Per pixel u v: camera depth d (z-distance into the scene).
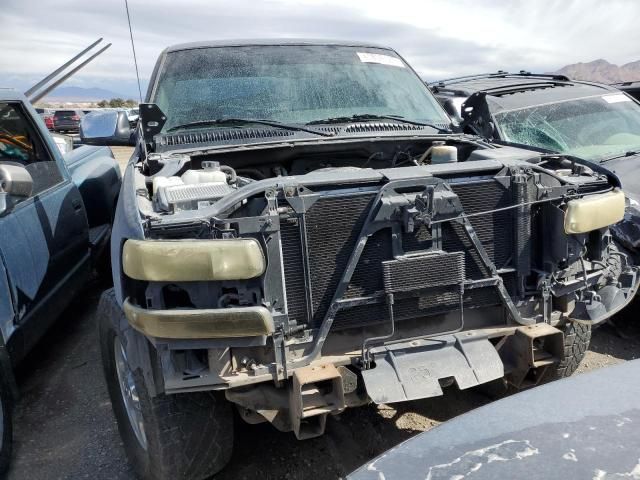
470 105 4.50
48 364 4.27
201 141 3.39
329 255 2.37
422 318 2.58
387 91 3.97
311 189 2.33
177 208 2.31
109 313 2.70
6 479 2.96
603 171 2.86
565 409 1.54
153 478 2.64
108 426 3.42
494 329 2.59
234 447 3.04
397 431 3.13
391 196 2.39
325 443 3.04
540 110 5.68
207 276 2.06
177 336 2.10
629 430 1.41
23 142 4.07
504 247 2.65
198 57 3.94
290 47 4.12
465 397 3.43
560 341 2.57
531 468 1.33
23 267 3.45
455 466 1.39
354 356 2.39
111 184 5.84
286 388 2.36
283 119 3.62
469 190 2.54
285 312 2.26
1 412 2.98
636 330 4.36
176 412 2.40
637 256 3.79
